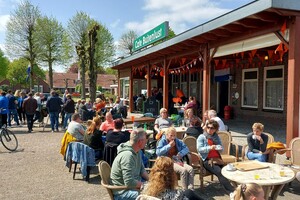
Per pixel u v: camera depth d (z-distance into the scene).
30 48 30.28
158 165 2.94
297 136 5.77
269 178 3.75
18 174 6.12
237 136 8.43
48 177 5.92
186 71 16.39
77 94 45.91
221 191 5.07
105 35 33.22
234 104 13.80
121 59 17.44
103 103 12.60
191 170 4.65
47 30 31.06
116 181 3.63
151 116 11.18
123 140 5.37
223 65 13.36
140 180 3.85
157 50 11.19
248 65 12.69
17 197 4.82
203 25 7.74
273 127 10.23
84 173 5.56
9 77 57.69
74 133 6.44
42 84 60.62
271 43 6.49
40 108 12.97
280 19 5.98
